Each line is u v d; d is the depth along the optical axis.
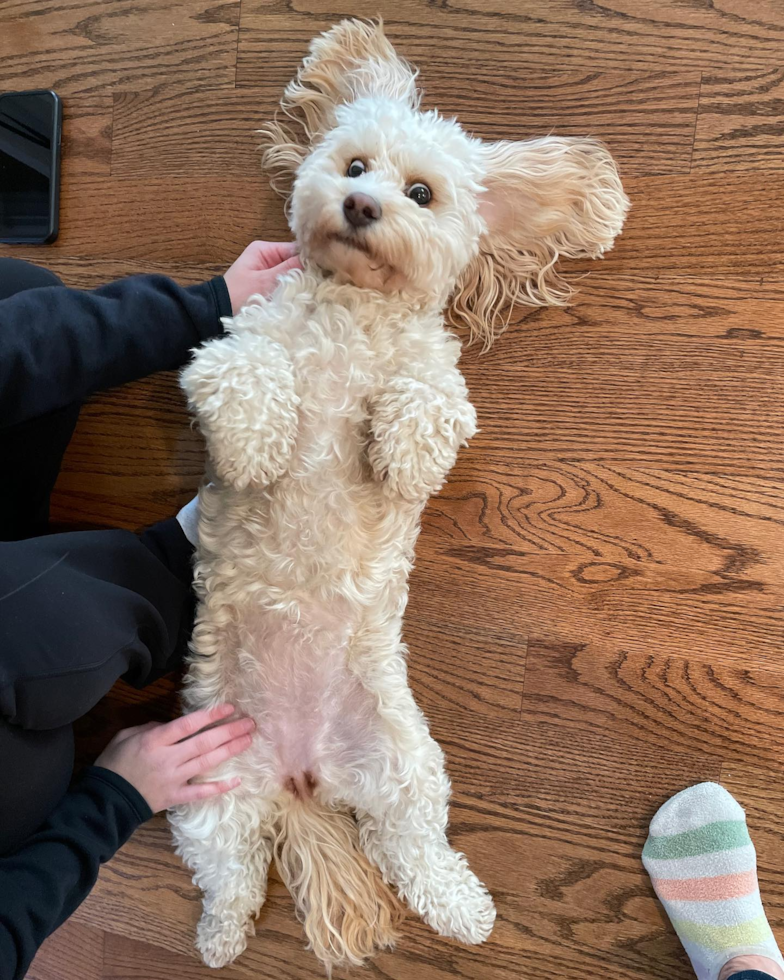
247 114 1.06
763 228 0.96
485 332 1.03
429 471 0.87
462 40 1.00
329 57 0.96
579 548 1.03
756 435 0.98
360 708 0.97
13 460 1.03
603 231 0.95
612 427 1.02
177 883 1.14
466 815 1.07
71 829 0.90
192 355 0.93
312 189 0.83
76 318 0.85
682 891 1.00
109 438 1.13
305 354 0.85
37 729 0.84
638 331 1.00
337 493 0.88
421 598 1.07
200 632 0.96
